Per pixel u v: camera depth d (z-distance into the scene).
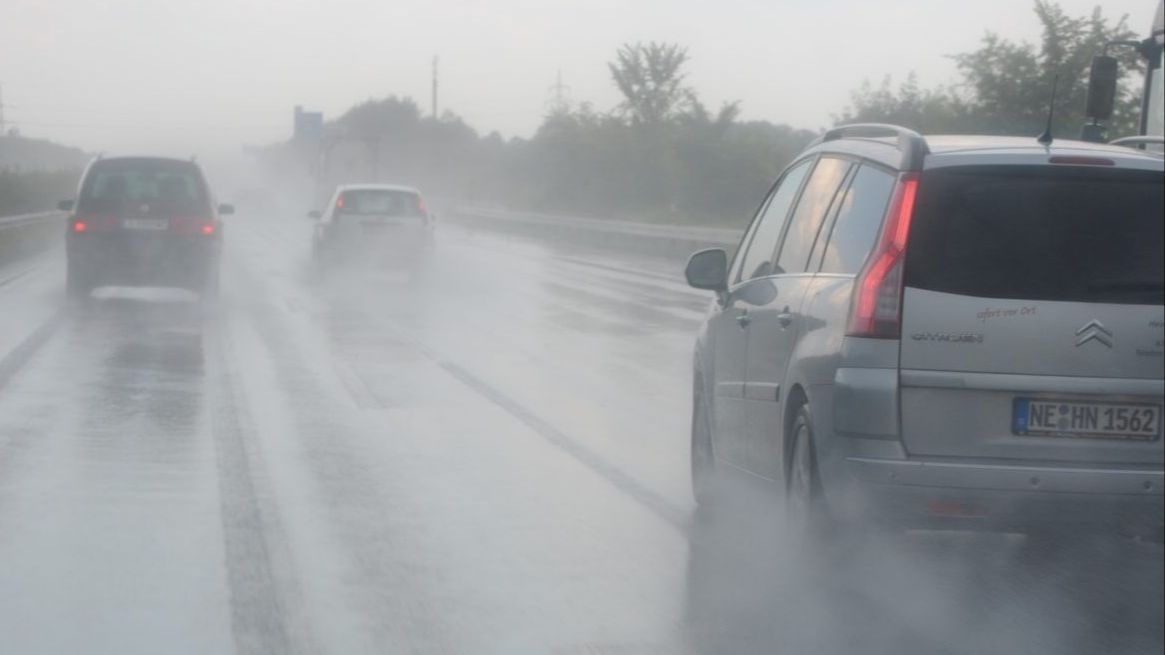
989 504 6.61
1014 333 6.60
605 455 11.21
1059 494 6.59
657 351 18.22
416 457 11.01
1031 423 6.60
